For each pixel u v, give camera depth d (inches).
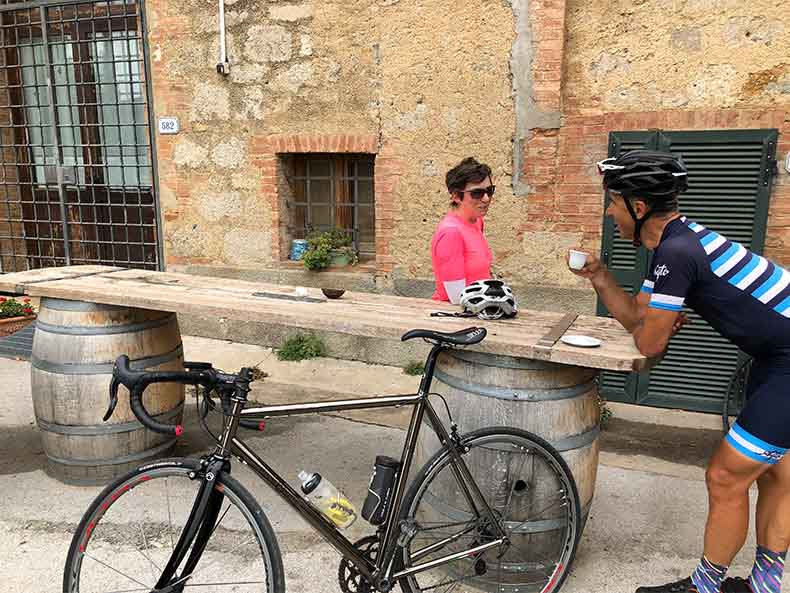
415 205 199.3
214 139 222.1
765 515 89.4
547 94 176.4
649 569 103.8
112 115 247.6
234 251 227.6
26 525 114.5
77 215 263.7
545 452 89.9
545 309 188.2
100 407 124.5
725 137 162.1
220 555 105.9
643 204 82.0
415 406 87.4
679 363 174.2
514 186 185.6
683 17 163.6
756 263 79.4
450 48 185.9
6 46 256.7
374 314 107.7
